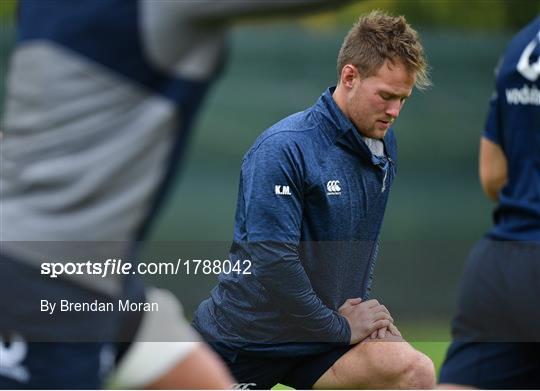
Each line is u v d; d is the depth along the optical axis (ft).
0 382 22.29
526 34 38.81
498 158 40.37
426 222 94.58
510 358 37.78
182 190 87.35
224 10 19.63
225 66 21.36
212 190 88.07
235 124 89.92
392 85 35.63
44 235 21.56
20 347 22.11
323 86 92.43
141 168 21.34
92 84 20.74
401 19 36.35
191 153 88.17
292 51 92.02
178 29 20.10
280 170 35.27
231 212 88.33
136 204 21.56
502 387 37.99
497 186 40.98
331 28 100.37
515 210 38.55
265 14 19.74
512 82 38.70
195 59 20.57
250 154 36.42
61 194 21.42
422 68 36.14
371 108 35.96
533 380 37.73
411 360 36.52
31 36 21.36
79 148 21.16
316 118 36.24
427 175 95.20
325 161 35.81
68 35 20.77
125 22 20.35
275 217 35.14
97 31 20.56
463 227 95.04
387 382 36.63
